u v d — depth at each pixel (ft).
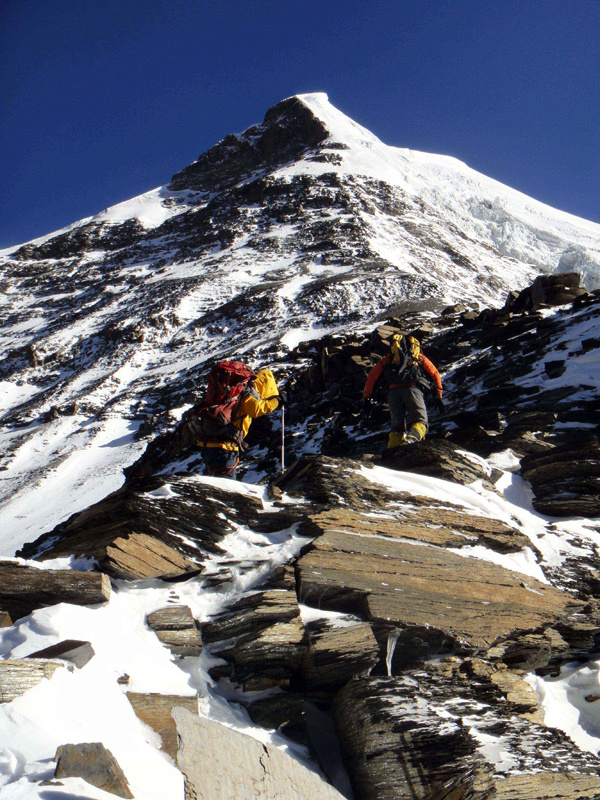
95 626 9.99
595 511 16.99
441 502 15.30
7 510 198.90
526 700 11.93
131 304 478.18
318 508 13.74
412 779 9.31
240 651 10.78
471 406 36.01
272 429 67.41
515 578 13.87
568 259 479.00
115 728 8.40
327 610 12.08
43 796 6.50
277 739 10.23
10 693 7.91
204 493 13.48
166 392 290.76
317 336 314.35
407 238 566.36
